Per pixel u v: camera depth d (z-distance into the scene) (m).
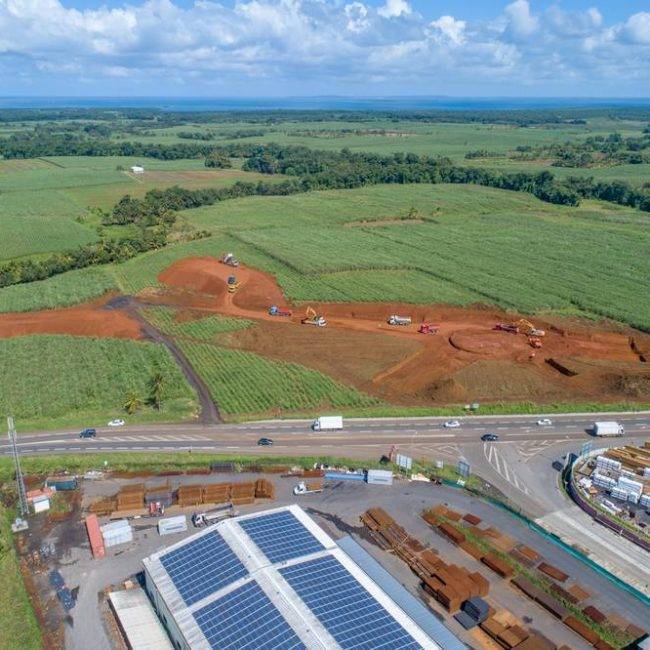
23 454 99.25
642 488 89.44
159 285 180.88
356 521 84.12
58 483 89.94
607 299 166.38
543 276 185.38
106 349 136.75
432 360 133.88
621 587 73.00
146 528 82.44
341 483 92.75
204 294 175.38
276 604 60.28
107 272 192.50
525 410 114.88
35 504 84.94
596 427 106.81
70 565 75.38
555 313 160.25
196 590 63.34
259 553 67.06
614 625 67.38
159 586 64.62
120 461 96.94
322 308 162.50
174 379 123.75
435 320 158.38
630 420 112.88
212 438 104.75
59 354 134.25
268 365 130.12
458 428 108.69
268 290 173.38
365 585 64.25
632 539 81.25
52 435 105.31
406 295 167.88
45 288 175.75
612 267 194.12
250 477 93.94
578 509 87.56
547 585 72.62
